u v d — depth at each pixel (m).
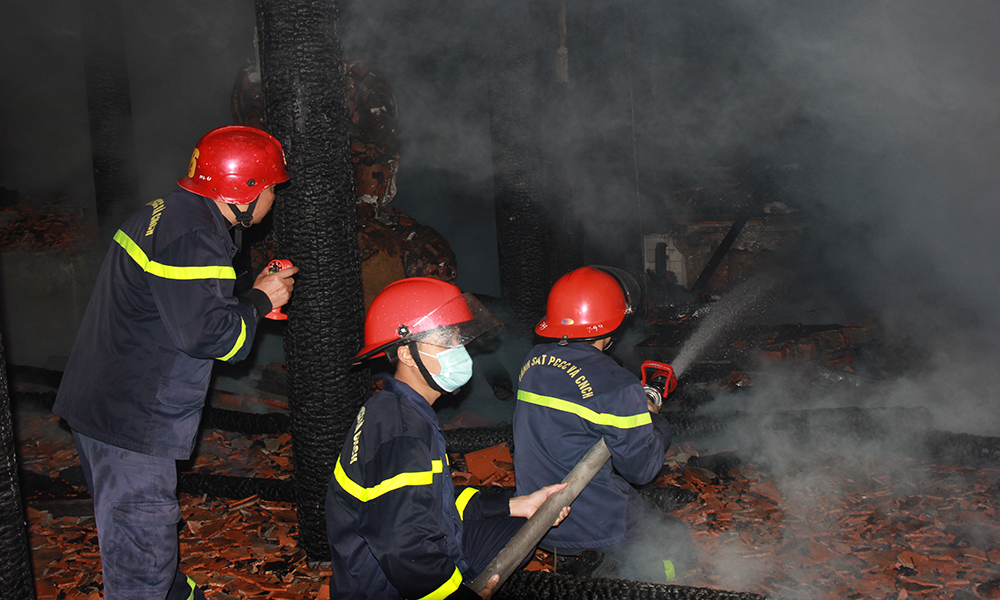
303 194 2.88
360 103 6.20
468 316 1.92
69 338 6.86
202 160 2.40
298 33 2.78
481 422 4.96
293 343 3.03
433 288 1.92
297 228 2.90
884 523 3.54
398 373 1.94
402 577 1.59
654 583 2.77
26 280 6.61
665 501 3.79
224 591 3.11
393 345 1.87
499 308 5.58
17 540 1.85
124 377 2.29
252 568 3.29
